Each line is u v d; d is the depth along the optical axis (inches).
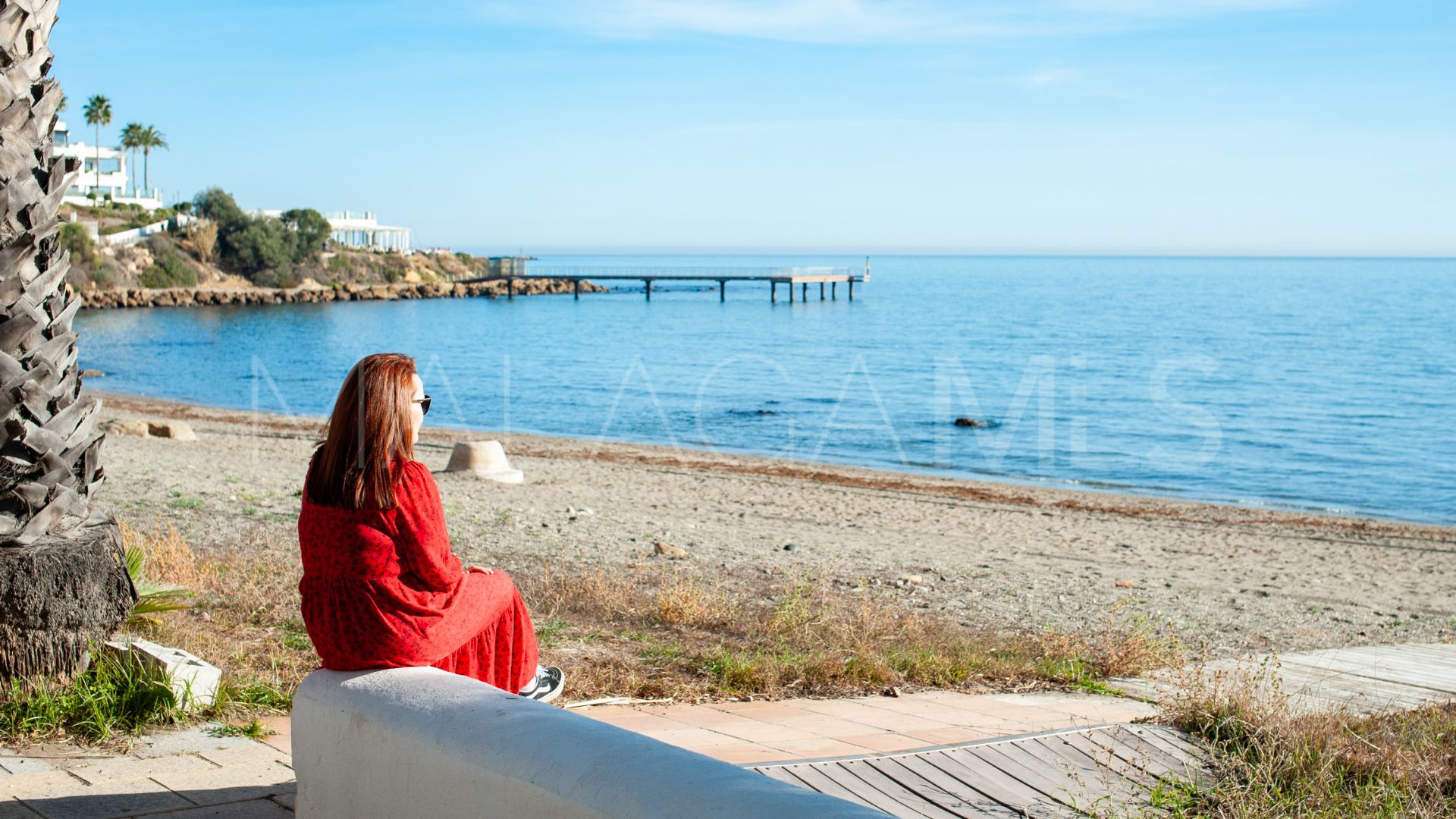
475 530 530.9
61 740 171.6
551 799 88.0
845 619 362.0
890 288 6988.2
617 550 503.5
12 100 184.9
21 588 177.2
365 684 115.0
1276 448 1328.7
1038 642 345.4
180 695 188.7
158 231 4429.1
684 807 79.7
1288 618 450.6
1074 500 888.3
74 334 193.2
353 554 120.4
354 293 4667.8
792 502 773.9
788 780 170.2
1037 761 188.7
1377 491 1071.0
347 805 113.5
